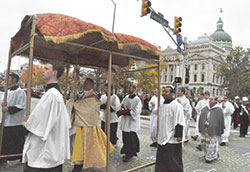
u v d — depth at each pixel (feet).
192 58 244.83
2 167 13.47
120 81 29.99
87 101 13.60
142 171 14.32
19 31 11.64
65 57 17.16
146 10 31.76
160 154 13.04
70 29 9.84
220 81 253.44
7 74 13.30
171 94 13.52
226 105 27.32
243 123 32.86
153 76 89.20
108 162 11.78
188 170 15.52
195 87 238.68
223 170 15.96
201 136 18.34
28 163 8.20
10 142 13.70
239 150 23.24
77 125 13.04
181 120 12.65
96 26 10.66
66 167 14.40
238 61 112.16
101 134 13.76
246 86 100.89
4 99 13.11
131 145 16.44
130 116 16.83
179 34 39.34
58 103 8.55
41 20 9.71
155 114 21.91
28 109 9.02
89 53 17.71
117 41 11.68
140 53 14.64
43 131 8.10
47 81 9.14
